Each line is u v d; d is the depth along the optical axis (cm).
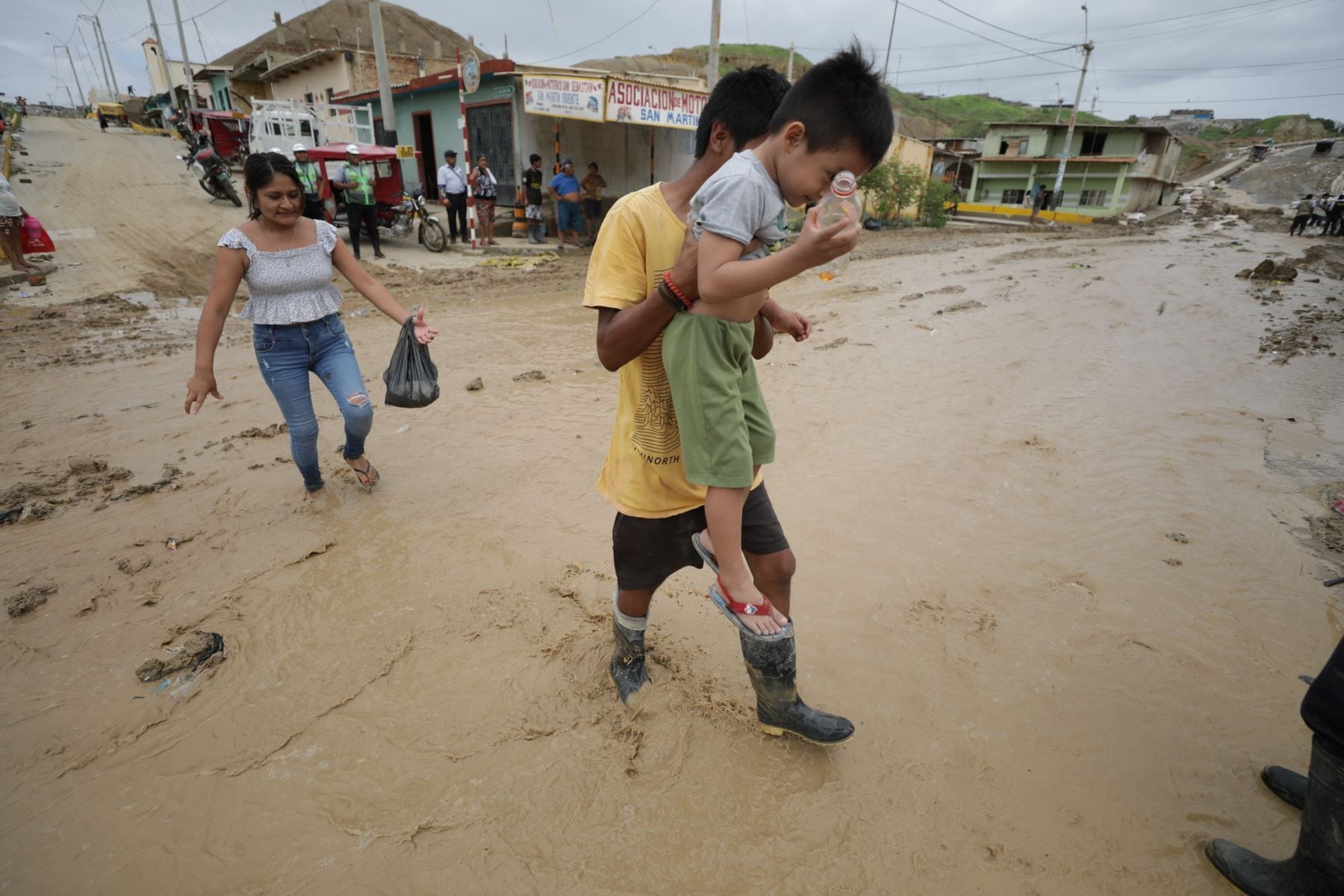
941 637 294
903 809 218
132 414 556
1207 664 278
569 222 1592
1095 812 217
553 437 507
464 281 1184
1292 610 310
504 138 1700
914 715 254
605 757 237
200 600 323
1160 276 1255
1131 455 467
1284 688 267
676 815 216
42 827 213
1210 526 378
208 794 224
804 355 720
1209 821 215
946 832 211
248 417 549
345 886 195
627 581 237
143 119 4994
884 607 312
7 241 1024
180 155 2639
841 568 341
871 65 155
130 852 205
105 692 267
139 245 1292
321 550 362
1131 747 241
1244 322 855
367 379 647
